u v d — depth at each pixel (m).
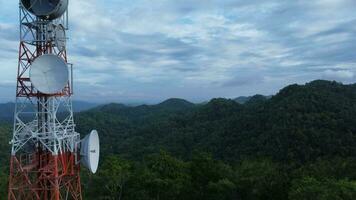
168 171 59.69
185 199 57.38
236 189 56.12
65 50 27.44
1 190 55.53
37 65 25.30
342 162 62.31
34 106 26.61
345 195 44.78
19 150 26.88
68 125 27.70
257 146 85.00
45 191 26.56
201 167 60.00
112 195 58.19
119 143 135.88
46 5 26.03
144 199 55.69
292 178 56.53
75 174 28.55
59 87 25.56
